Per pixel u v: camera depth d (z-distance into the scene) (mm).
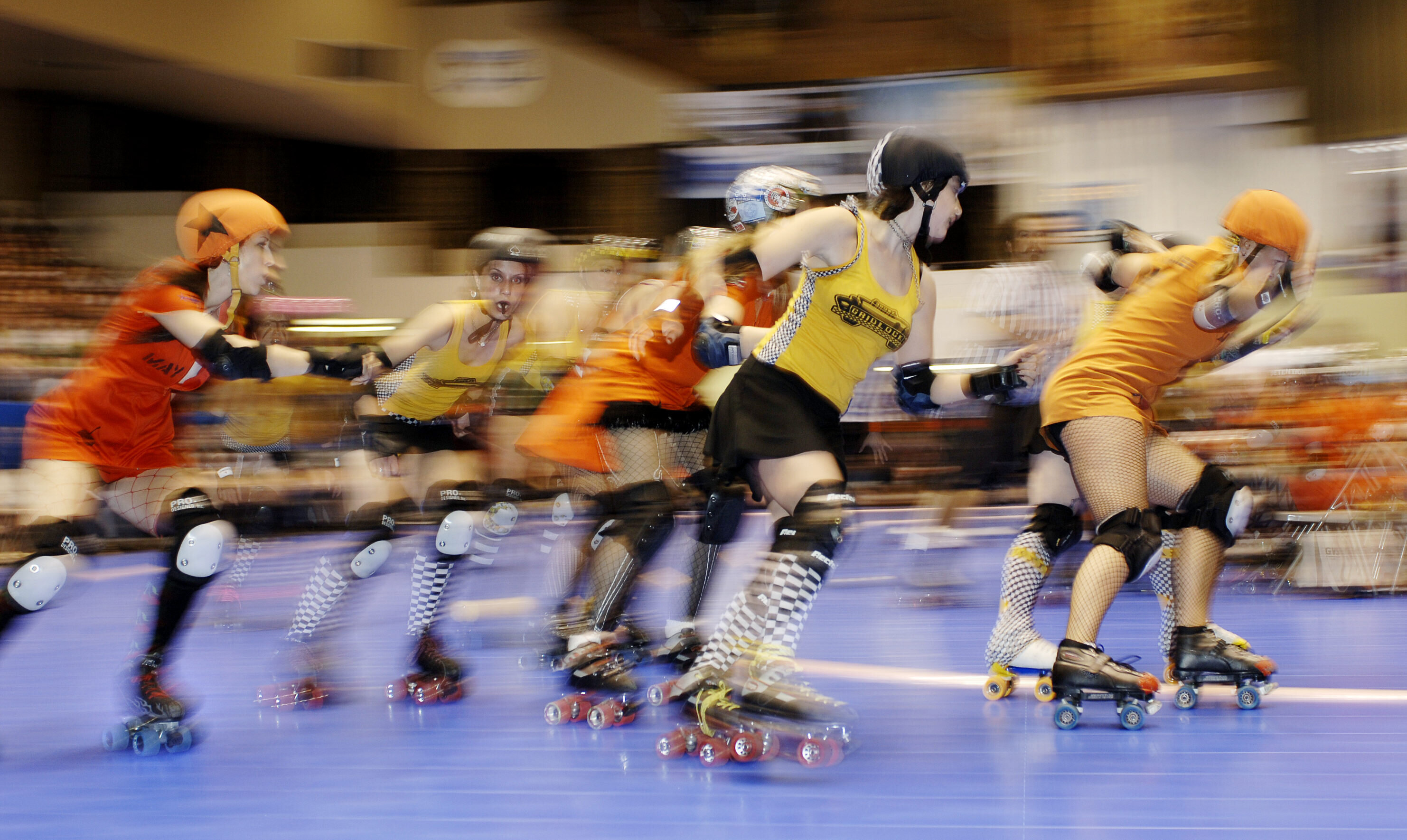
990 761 2406
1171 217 9898
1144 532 2727
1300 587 5129
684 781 2303
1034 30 9969
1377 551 5020
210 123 11414
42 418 2688
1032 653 3000
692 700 2588
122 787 2338
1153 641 3869
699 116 10844
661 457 3283
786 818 2023
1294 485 5227
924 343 2693
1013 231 4324
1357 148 9656
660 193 11164
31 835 2018
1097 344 2881
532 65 11312
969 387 2666
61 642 4309
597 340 3428
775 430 2379
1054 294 4156
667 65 10883
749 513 8281
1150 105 9875
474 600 5055
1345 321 9562
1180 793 2137
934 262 10164
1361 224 9664
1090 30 9867
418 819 2072
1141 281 3145
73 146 10711
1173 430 5730
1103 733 2652
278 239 2711
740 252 2326
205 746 2691
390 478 3309
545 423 3438
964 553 6621
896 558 6375
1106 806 2053
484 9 11297
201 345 2555
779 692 2463
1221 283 2725
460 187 11836
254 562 6430
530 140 11438
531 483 5348
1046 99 9992
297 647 3240
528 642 4125
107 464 2697
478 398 3568
